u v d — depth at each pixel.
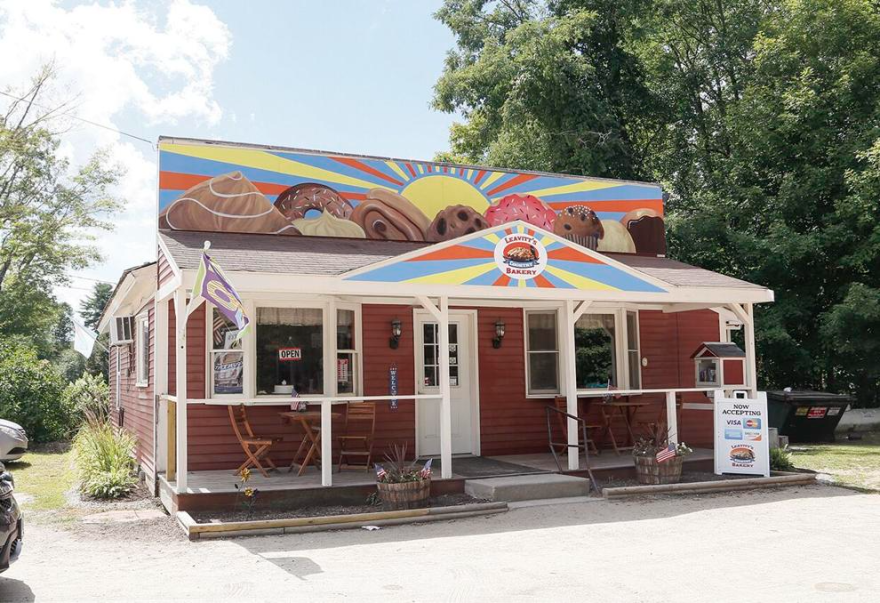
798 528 8.16
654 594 5.71
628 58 25.28
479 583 6.06
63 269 34.09
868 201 18.59
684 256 22.20
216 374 10.84
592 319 13.54
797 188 20.45
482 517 8.97
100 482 10.59
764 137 20.97
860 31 20.53
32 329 34.75
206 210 11.38
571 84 23.20
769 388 22.48
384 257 10.61
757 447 11.26
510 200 13.54
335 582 6.14
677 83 26.00
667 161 26.67
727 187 22.70
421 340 12.46
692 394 14.37
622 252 14.47
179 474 8.78
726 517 8.81
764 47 21.75
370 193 12.48
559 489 10.09
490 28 27.23
